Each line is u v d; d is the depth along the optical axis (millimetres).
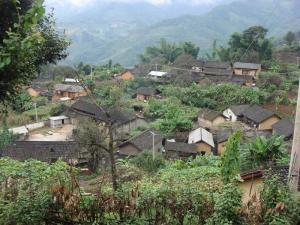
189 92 47469
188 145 30281
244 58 60438
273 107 43125
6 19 4879
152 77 58250
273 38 61594
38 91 50719
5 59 3848
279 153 14891
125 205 5551
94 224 5480
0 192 5871
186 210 5559
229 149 8695
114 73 60312
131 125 36469
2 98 5453
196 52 70938
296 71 54844
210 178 11375
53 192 5594
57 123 39750
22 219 5188
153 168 19656
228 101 45156
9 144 26078
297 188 7426
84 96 47031
